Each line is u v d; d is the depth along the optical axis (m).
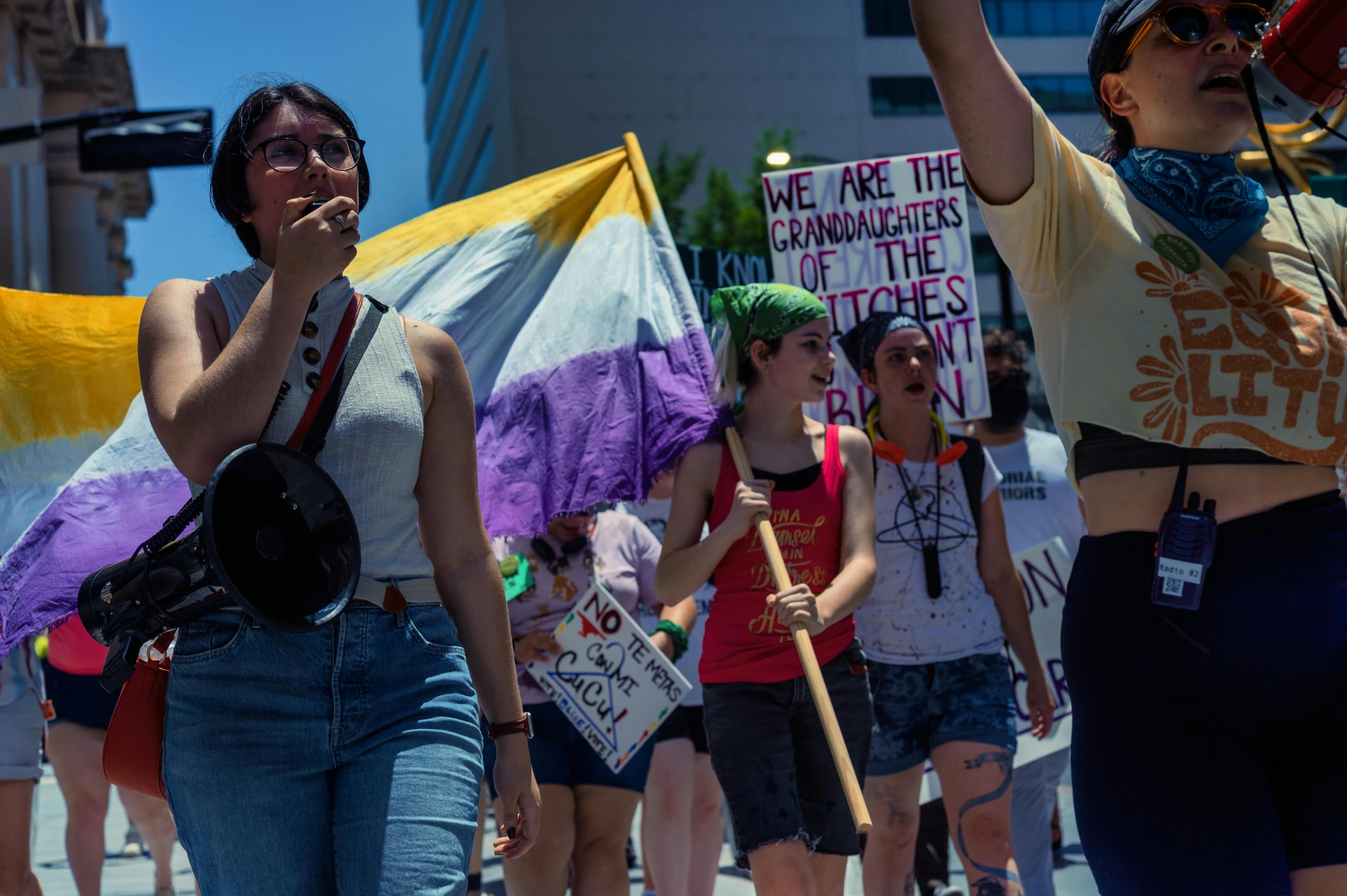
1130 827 2.23
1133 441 2.32
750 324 4.00
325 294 2.37
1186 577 2.22
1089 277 2.39
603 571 4.95
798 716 3.79
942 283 5.38
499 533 4.24
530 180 4.64
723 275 6.38
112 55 35.47
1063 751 5.32
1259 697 2.22
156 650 2.38
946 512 4.54
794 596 3.42
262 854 2.17
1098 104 2.64
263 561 2.11
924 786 5.20
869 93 58.03
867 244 5.43
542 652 4.45
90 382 4.18
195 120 12.45
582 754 4.47
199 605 2.13
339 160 2.44
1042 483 5.96
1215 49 2.38
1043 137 2.33
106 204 40.59
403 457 2.35
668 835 4.99
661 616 5.00
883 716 4.39
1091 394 2.33
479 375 4.45
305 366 2.30
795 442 4.00
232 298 2.37
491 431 4.36
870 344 4.78
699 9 57.69
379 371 2.36
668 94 57.44
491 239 4.50
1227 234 2.38
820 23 57.50
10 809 4.34
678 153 57.00
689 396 4.20
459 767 2.26
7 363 4.14
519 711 2.56
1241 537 2.25
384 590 2.30
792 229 5.46
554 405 4.31
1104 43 2.53
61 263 35.25
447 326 4.37
